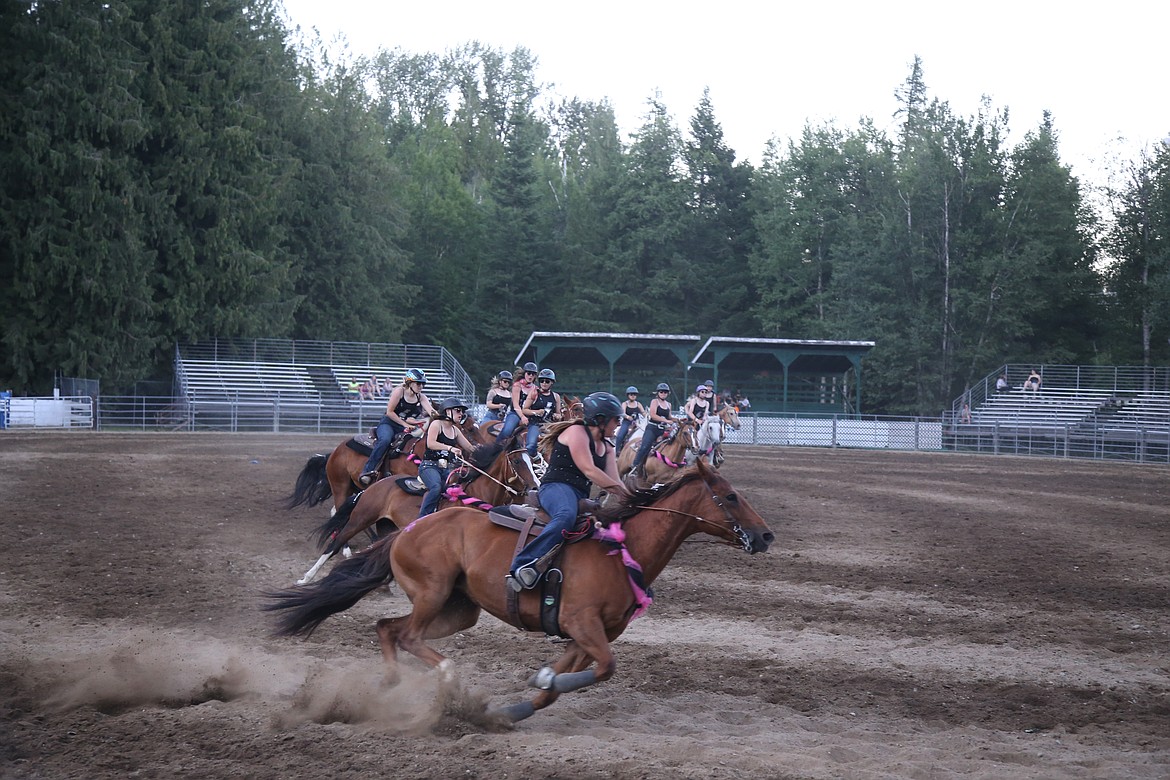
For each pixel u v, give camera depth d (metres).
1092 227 70.62
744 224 85.00
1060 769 6.83
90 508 18.39
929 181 68.81
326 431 51.84
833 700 8.55
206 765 6.41
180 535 15.80
